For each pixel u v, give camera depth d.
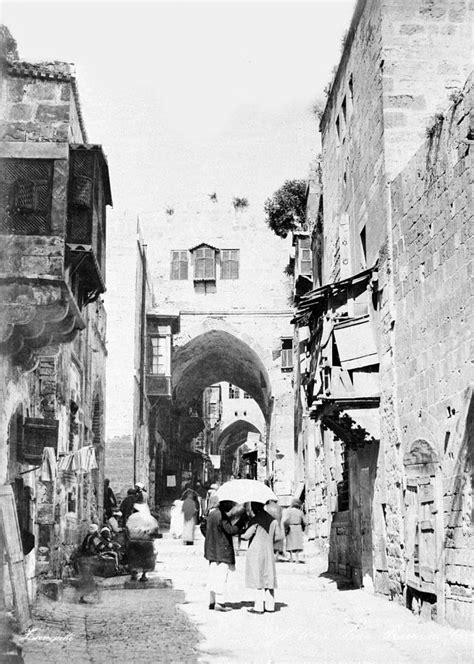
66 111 11.45
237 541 22.66
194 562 19.02
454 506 9.77
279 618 11.03
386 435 13.05
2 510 8.69
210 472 60.84
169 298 36.53
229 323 36.19
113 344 28.02
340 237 16.88
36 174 11.19
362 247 15.18
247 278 36.62
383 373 13.28
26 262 10.81
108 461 27.06
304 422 25.72
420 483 11.05
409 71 13.36
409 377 11.85
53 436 11.03
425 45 13.44
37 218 11.01
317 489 22.42
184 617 11.09
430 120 11.69
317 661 8.06
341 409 13.64
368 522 14.17
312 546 22.42
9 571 8.78
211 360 40.81
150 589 14.60
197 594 13.88
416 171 11.65
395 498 12.51
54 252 10.87
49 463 12.12
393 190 12.80
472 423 9.31
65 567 14.42
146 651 8.59
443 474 10.25
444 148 10.45
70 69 12.00
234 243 36.88
